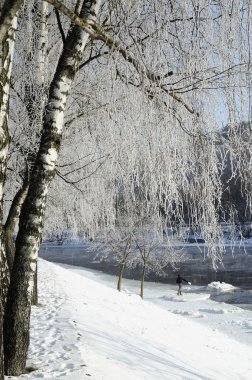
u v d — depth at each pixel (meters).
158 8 5.42
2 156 4.27
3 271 4.87
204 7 5.36
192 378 7.89
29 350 7.20
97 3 5.56
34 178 5.83
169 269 48.66
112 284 38.16
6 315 5.79
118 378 6.31
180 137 5.95
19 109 8.66
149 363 7.87
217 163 5.81
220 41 5.40
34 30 8.20
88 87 8.38
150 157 6.02
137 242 30.48
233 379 9.22
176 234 6.30
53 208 12.60
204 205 5.84
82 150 9.98
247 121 5.55
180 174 5.98
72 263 57.34
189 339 12.11
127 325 11.23
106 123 7.69
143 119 5.95
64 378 5.74
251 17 5.27
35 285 12.06
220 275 42.03
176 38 5.56
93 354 7.22
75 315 10.63
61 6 3.77
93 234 11.88
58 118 5.80
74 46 5.73
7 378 5.57
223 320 21.52
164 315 15.80
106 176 9.38
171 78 5.73
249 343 16.55
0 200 4.39
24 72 8.18
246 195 5.67
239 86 5.47
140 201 6.77
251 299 29.33
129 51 5.38
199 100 5.82
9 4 3.42
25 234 5.79
